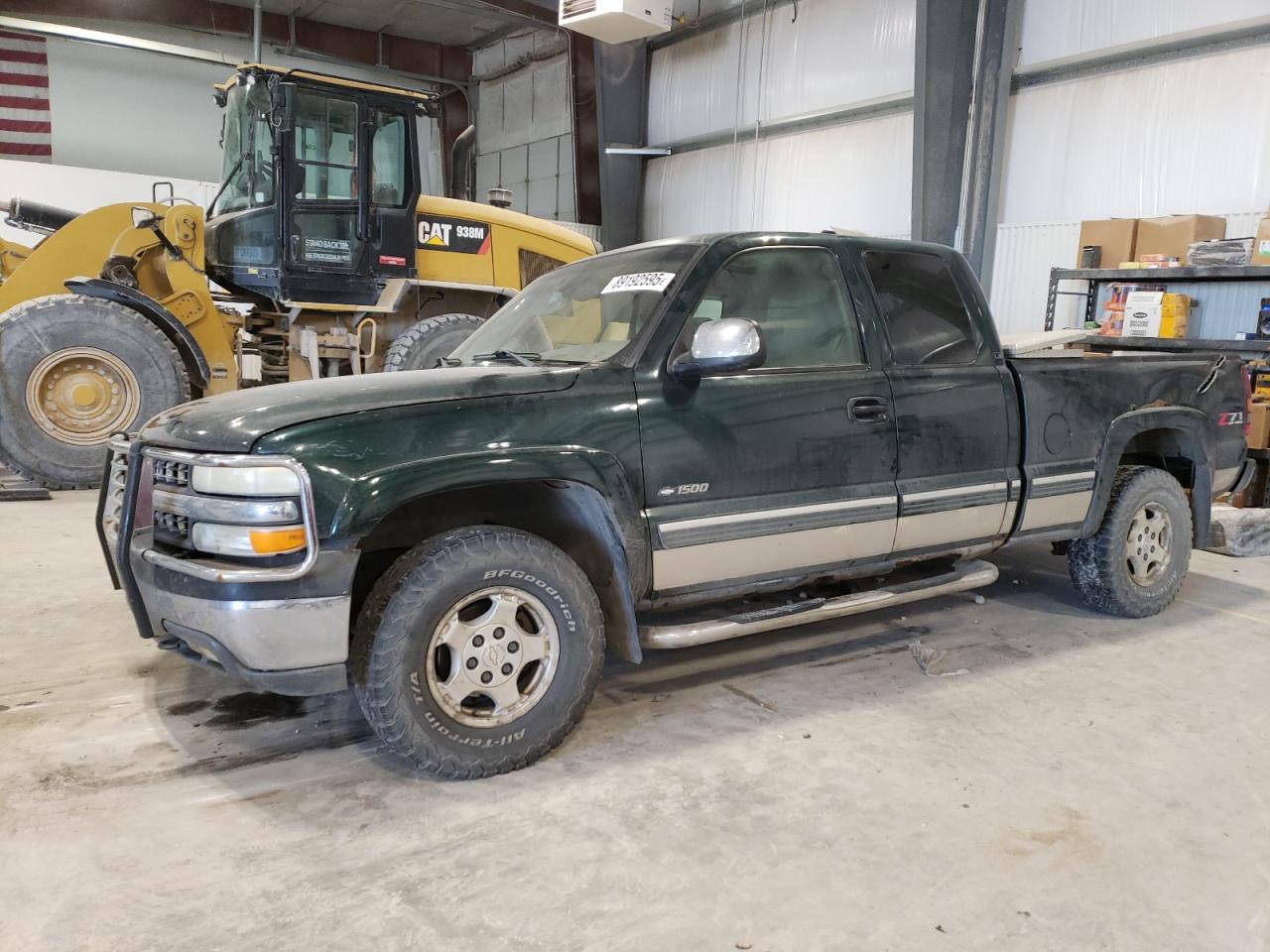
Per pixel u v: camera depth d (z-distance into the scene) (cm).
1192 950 201
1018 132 1004
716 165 1417
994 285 1023
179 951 196
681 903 214
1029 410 387
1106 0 910
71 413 702
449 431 266
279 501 246
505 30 1750
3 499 666
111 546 310
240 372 838
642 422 295
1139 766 288
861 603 352
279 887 219
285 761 285
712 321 293
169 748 293
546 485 293
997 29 959
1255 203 818
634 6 1230
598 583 307
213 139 1641
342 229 787
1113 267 840
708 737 305
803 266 346
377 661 257
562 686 282
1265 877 229
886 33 1138
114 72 1538
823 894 218
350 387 280
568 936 202
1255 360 734
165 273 773
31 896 213
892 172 1152
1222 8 827
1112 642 409
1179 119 868
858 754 294
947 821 253
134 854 232
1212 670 374
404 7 1611
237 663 251
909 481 354
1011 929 207
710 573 314
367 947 198
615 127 1510
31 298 738
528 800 262
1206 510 459
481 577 267
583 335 336
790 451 323
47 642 385
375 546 289
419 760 264
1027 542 402
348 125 778
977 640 411
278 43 1658
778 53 1296
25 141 1477
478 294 877
